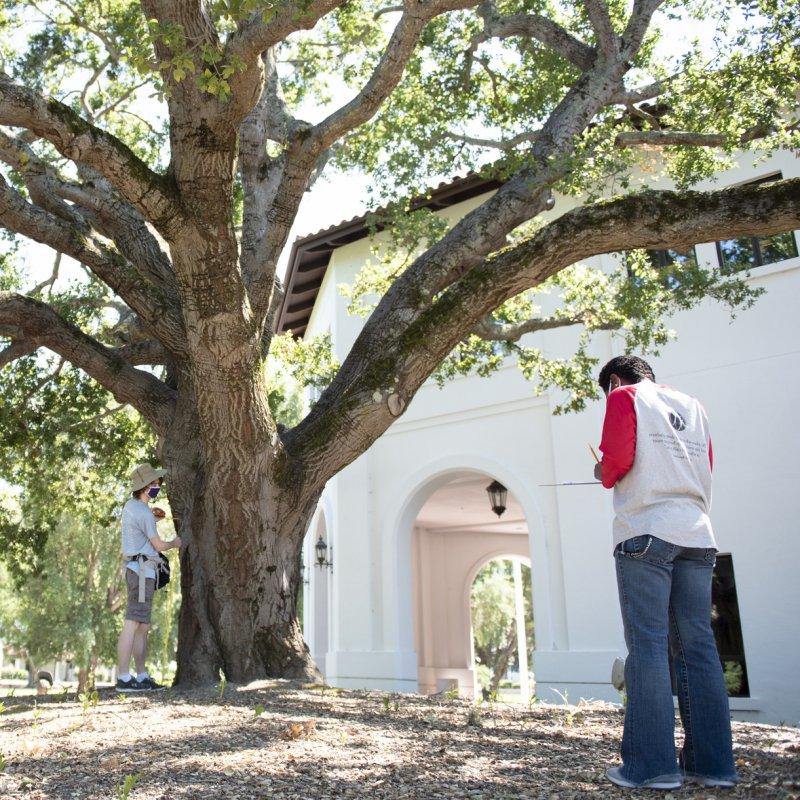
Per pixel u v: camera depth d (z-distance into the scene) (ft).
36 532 44.32
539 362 36.68
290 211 24.26
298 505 23.48
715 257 40.57
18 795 10.07
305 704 17.80
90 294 39.32
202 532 23.54
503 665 133.28
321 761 11.68
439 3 19.39
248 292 24.31
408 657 46.60
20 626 88.02
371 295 53.36
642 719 10.05
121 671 22.36
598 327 33.73
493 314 36.42
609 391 11.88
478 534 69.00
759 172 40.88
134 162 17.83
